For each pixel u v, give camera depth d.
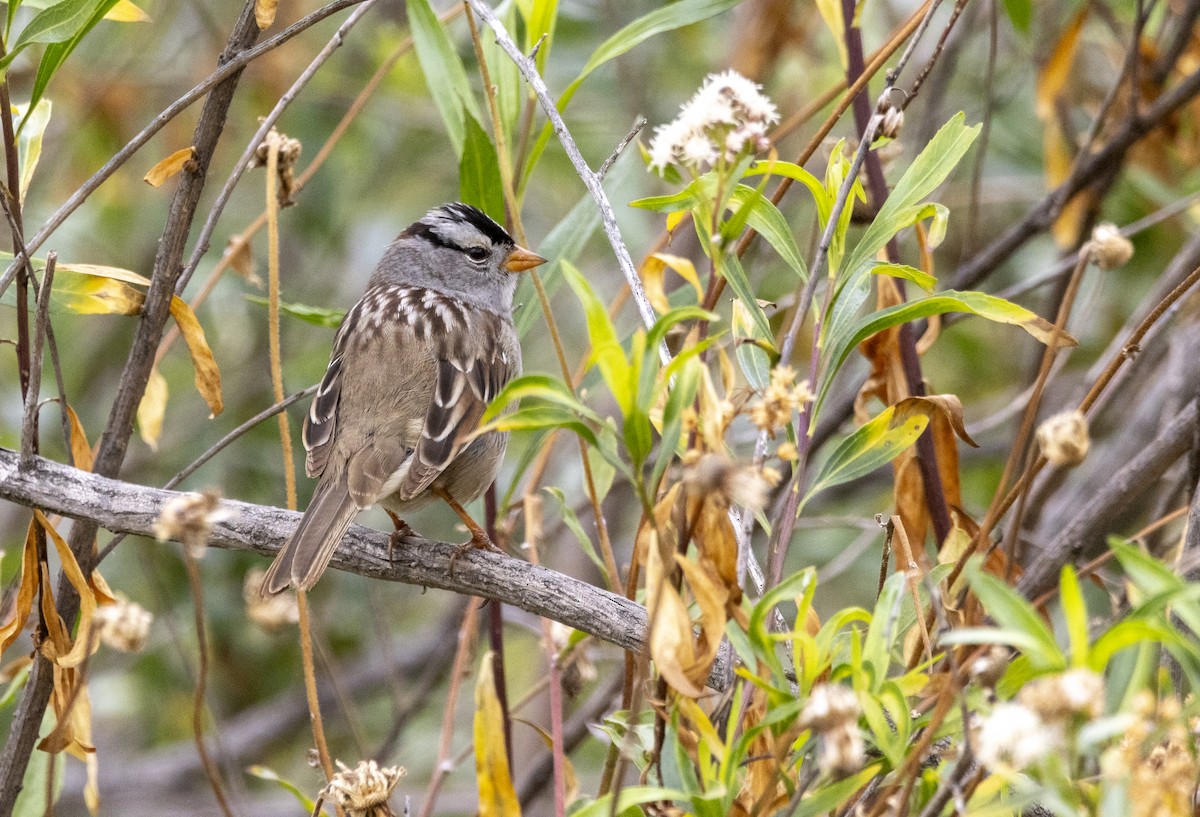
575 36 13.82
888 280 7.81
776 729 5.34
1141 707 4.54
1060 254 11.38
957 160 6.32
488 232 9.48
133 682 13.81
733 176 5.37
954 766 4.97
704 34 14.45
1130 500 7.63
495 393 8.55
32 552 7.21
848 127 12.72
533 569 6.90
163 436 14.20
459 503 8.06
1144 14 10.21
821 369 6.43
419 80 14.24
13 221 6.98
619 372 5.02
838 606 12.98
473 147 8.12
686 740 5.76
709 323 7.88
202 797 13.74
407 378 8.29
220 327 14.43
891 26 13.43
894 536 7.51
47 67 7.04
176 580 13.36
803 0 12.28
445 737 8.31
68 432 7.38
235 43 7.43
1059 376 12.40
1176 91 9.58
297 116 14.17
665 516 5.61
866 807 5.84
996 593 4.42
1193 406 7.46
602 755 13.49
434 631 14.70
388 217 15.34
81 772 14.37
